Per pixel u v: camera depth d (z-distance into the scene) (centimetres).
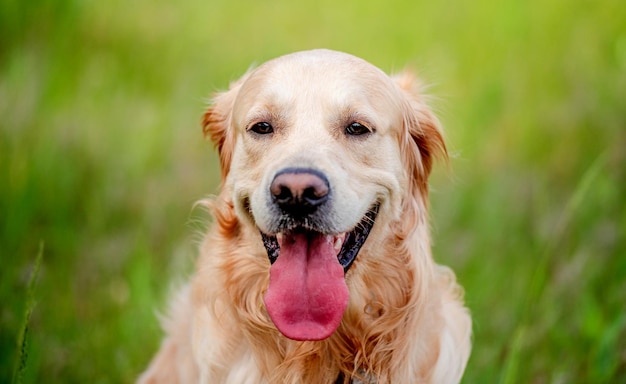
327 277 307
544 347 432
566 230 510
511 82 660
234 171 344
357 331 347
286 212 301
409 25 746
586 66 673
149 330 471
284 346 348
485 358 420
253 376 349
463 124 634
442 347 356
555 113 636
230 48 734
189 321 391
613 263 479
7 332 432
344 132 326
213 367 349
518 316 450
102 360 457
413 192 364
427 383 352
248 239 345
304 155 304
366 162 329
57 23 714
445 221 550
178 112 644
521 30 709
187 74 688
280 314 304
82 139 616
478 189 578
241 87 357
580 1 727
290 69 332
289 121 323
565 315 454
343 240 328
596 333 425
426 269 353
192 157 611
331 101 323
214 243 358
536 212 542
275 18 781
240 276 346
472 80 679
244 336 350
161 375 411
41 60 673
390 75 405
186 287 421
